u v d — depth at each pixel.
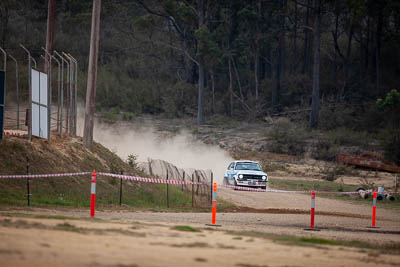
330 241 25.66
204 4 167.25
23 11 174.75
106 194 45.62
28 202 37.38
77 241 18.78
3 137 45.06
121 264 15.01
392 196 69.81
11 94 106.38
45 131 49.78
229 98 173.38
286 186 84.31
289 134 139.62
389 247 25.95
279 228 34.09
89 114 54.56
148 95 166.50
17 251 15.66
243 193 66.88
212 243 21.50
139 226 25.83
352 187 88.44
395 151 127.31
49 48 73.19
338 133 140.88
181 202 50.31
